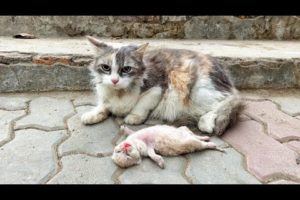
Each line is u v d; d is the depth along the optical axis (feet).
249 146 1.99
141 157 1.83
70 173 1.70
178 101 2.24
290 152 1.94
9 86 2.64
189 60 2.29
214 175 1.71
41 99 2.57
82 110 2.42
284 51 3.09
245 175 1.72
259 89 2.88
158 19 3.51
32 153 1.86
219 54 2.84
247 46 3.30
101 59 2.15
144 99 2.24
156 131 1.90
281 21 3.71
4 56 2.56
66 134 2.09
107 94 2.23
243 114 2.41
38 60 2.61
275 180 1.69
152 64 2.29
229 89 2.32
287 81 2.89
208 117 2.18
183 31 3.59
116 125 2.23
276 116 2.40
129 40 3.40
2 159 1.80
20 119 2.24
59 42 3.14
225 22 3.61
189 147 1.86
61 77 2.68
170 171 1.73
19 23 3.34
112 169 1.74
